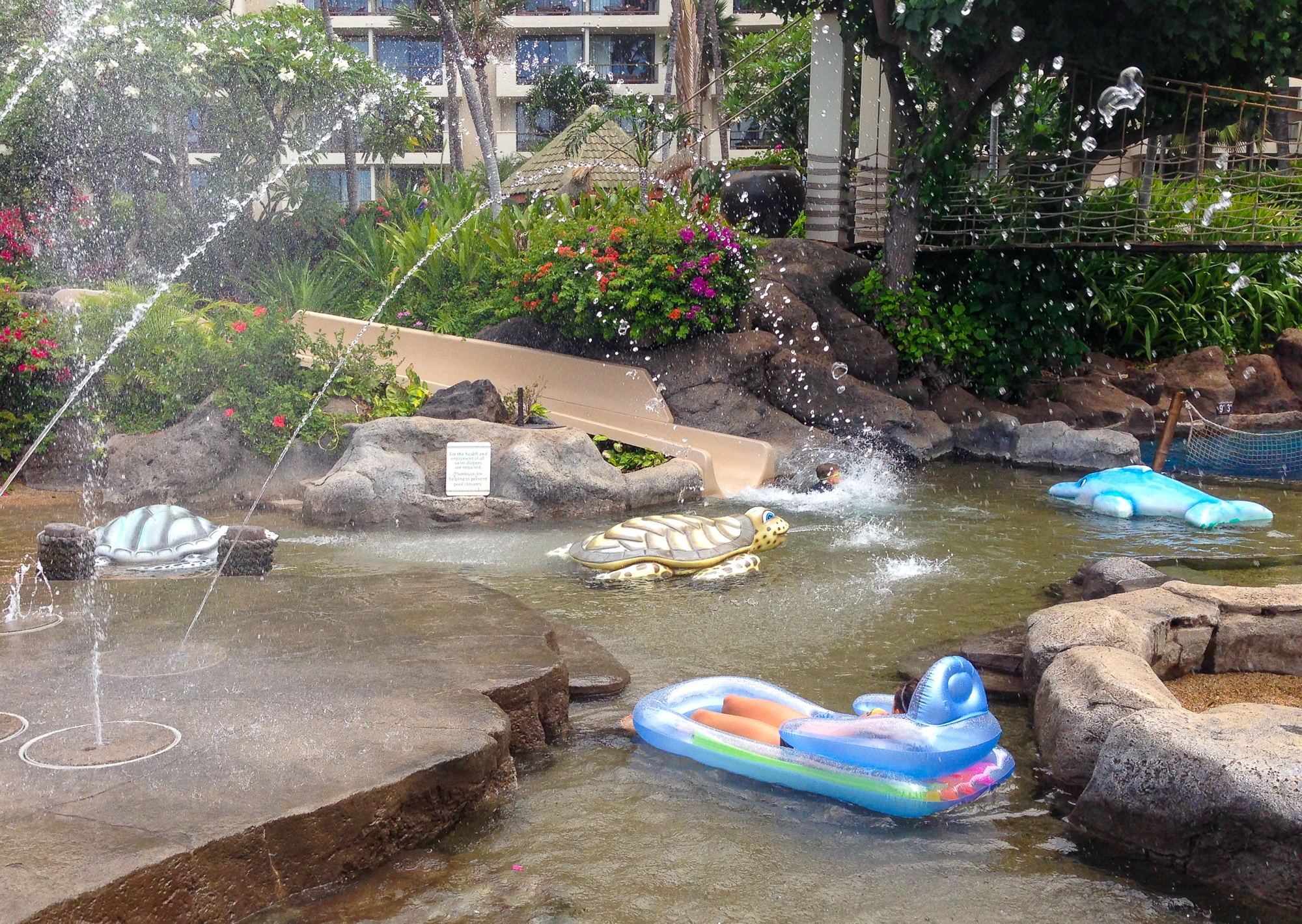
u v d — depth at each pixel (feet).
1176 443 42.09
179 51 44.78
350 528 27.94
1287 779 10.19
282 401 31.96
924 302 46.42
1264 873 10.26
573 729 14.65
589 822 11.83
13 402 33.47
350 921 9.62
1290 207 48.29
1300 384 47.80
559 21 107.76
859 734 12.34
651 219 42.01
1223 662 15.64
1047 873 10.89
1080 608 15.83
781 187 50.42
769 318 41.78
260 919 9.57
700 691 14.79
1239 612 15.76
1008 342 47.52
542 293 40.42
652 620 19.84
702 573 23.36
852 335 43.78
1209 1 36.78
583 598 21.33
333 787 10.46
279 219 54.08
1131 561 21.43
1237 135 46.70
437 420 30.37
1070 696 13.07
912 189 46.19
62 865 8.79
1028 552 25.93
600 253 40.68
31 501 30.53
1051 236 46.88
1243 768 10.50
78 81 43.65
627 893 10.31
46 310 34.58
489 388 33.01
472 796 11.75
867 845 11.44
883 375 43.78
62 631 15.51
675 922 9.79
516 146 101.96
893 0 42.91
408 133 56.59
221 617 16.40
